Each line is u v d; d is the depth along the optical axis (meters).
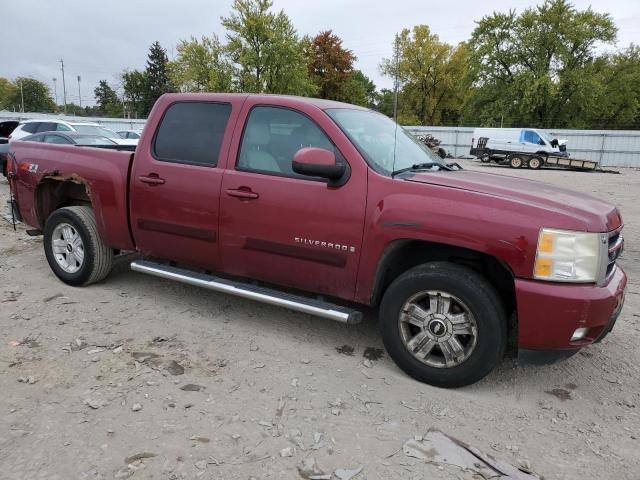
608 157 38.69
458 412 3.14
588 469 2.67
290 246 3.73
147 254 4.55
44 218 5.36
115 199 4.52
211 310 4.60
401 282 3.41
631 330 4.50
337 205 3.52
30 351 3.71
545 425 3.05
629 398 3.39
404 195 3.35
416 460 2.68
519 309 3.09
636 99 55.56
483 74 53.25
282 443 2.77
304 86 45.06
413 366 3.45
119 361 3.60
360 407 3.15
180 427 2.87
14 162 5.32
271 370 3.56
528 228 3.04
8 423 2.85
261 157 3.89
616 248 3.40
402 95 64.31
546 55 50.66
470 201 3.20
